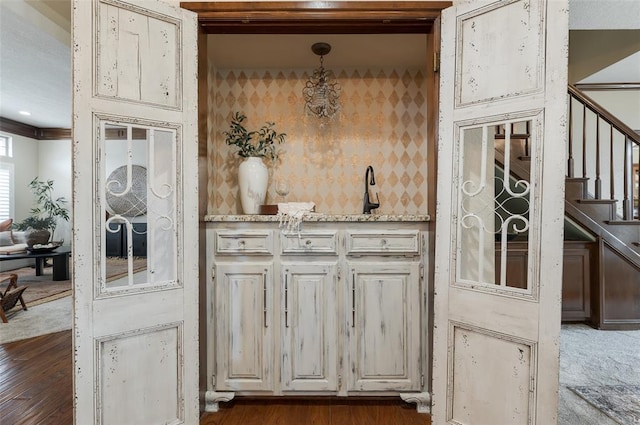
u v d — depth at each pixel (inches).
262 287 71.1
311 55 89.3
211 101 92.9
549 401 52.6
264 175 89.3
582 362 94.1
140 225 59.6
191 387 63.4
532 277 54.2
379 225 71.0
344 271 71.1
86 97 54.1
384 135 96.5
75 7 53.7
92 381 54.5
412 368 70.7
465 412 60.3
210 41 81.6
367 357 71.1
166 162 61.3
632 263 121.2
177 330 62.3
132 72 57.7
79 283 53.7
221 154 96.1
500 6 56.3
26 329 116.0
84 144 54.1
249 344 71.4
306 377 71.5
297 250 71.0
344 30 69.4
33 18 80.8
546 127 52.7
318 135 96.9
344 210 96.3
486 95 57.9
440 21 65.1
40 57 134.3
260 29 69.1
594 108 124.8
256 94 96.8
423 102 96.3
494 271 60.1
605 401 74.3
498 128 59.9
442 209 62.6
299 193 96.8
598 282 121.6
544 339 52.9
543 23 52.7
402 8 65.7
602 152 174.7
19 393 78.2
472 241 60.9
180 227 62.1
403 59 92.0
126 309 57.3
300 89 96.8
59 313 132.1
